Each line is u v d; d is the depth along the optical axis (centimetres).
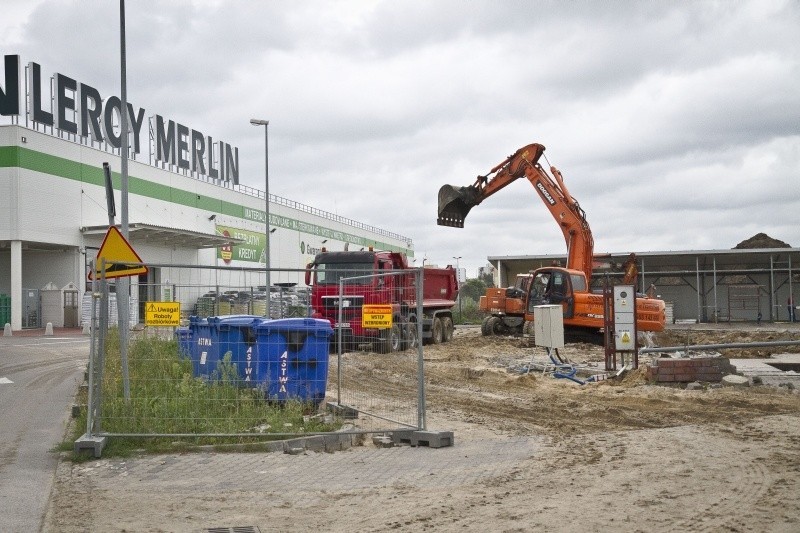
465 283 9381
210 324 1256
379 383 1387
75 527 668
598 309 2878
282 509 724
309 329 1266
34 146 3925
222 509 726
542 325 1986
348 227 8438
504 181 3341
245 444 1006
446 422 1234
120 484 830
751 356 2400
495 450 1010
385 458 969
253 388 1214
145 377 1101
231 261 5816
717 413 1283
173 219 5072
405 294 1380
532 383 1762
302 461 948
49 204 4012
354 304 1413
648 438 1033
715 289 5466
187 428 1052
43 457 968
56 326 4125
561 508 693
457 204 3366
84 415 1145
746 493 724
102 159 4406
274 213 6581
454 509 707
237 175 6216
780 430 1062
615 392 1575
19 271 3844
